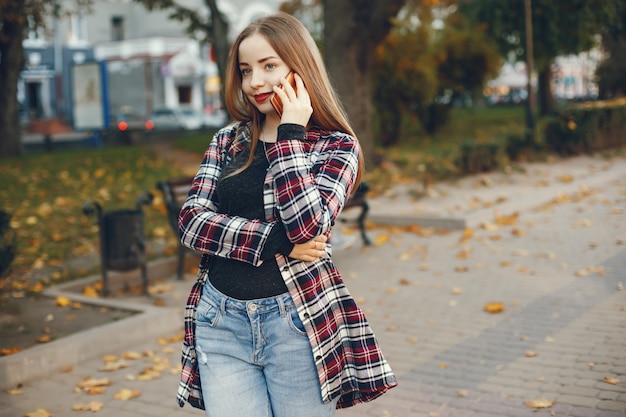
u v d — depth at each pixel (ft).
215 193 7.85
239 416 7.38
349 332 7.64
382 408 13.16
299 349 7.29
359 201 27.55
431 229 30.14
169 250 26.48
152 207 35.47
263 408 7.48
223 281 7.45
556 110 50.62
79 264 25.39
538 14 66.85
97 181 46.26
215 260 7.66
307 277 7.38
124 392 14.14
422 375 14.69
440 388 13.94
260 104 7.62
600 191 37.40
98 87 75.92
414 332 17.60
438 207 33.12
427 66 61.05
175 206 23.44
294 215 7.02
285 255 7.25
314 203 7.05
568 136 49.37
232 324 7.38
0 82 62.64
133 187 43.50
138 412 13.42
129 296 21.75
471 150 40.98
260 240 7.14
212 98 147.33
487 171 41.83
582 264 23.07
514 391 13.52
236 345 7.41
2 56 62.34
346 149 7.54
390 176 42.39
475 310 19.07
